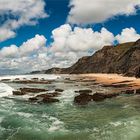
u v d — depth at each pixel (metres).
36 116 28.77
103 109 32.47
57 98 42.38
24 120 26.64
